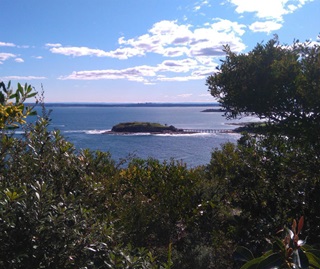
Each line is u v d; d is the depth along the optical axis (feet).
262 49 16.63
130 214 16.53
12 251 8.75
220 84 17.57
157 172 22.29
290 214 15.57
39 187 9.58
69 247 9.24
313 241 14.92
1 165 11.49
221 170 23.25
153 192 21.68
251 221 15.92
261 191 16.93
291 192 16.07
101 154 18.54
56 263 9.02
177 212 21.16
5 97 10.62
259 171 17.16
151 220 18.53
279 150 16.79
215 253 17.04
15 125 10.81
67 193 12.42
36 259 8.85
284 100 15.98
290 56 16.12
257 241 15.14
